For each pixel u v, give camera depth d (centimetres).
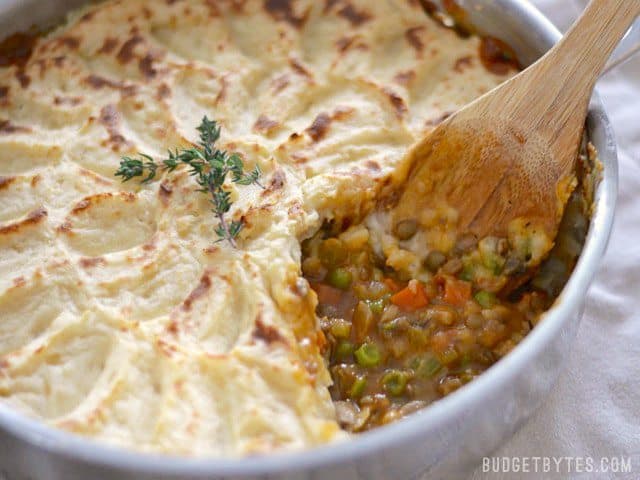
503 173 37
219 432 31
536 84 36
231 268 35
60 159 38
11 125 39
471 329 37
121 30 42
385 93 40
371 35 42
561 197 36
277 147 38
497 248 38
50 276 35
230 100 40
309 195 37
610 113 47
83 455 28
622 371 39
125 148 38
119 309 34
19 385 32
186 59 41
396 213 39
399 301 38
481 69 41
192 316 34
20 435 29
